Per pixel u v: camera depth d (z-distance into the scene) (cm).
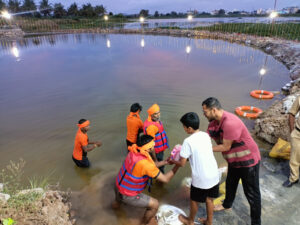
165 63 1439
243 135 261
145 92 902
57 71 1277
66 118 688
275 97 828
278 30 2520
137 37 3077
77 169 456
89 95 888
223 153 286
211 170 264
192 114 258
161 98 833
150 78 1100
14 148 530
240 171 277
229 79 1062
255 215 284
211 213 292
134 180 289
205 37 2906
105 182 417
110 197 378
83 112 730
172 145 537
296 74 1038
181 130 602
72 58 1666
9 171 446
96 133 599
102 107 767
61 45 2355
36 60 1597
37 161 481
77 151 439
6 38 3036
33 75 1195
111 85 1007
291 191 359
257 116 658
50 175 438
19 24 4047
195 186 271
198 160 260
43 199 322
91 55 1778
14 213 279
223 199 354
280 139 480
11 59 1636
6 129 623
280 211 323
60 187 404
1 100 848
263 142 532
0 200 288
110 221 329
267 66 1318
